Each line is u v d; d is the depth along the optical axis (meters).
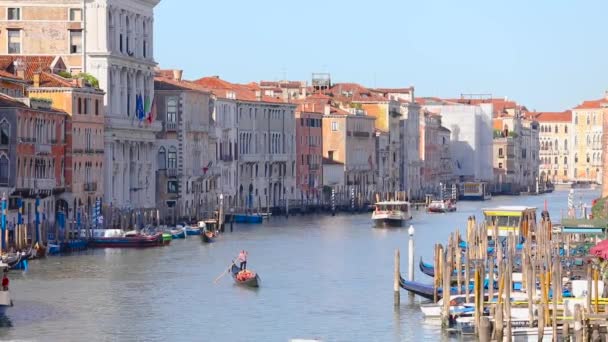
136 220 173.75
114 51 185.38
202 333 98.56
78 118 169.75
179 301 112.31
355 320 102.81
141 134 191.75
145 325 101.31
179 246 160.12
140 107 192.12
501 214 143.62
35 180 156.12
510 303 89.88
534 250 122.19
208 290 118.75
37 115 158.25
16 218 150.12
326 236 182.38
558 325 88.06
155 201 199.50
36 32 184.62
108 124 180.25
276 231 191.38
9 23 184.62
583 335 81.00
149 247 156.00
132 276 127.56
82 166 171.38
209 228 184.50
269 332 98.88
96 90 175.50
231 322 102.75
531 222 142.75
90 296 114.38
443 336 96.06
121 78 187.75
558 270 91.06
